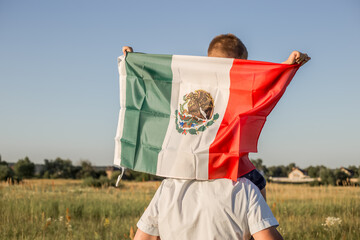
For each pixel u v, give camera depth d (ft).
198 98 6.22
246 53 6.79
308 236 18.54
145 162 6.19
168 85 6.45
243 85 6.15
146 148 6.27
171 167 5.90
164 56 6.56
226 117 6.06
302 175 270.46
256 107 6.02
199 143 5.91
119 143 6.51
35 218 23.20
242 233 5.37
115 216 27.04
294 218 23.79
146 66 6.66
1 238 18.19
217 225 5.36
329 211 27.73
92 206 29.78
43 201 30.81
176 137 6.09
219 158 5.74
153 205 5.79
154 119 6.38
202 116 6.12
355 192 36.11
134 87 6.67
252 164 6.03
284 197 35.99
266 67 6.14
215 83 6.25
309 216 25.27
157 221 5.73
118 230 20.72
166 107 6.36
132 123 6.49
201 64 6.33
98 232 20.42
